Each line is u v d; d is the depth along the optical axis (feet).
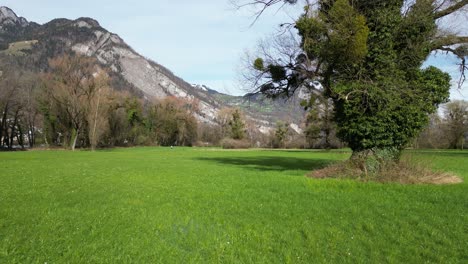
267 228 32.17
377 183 54.34
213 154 192.13
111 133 313.53
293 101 75.92
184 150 267.59
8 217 34.96
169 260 24.86
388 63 60.18
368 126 59.47
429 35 63.67
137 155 173.78
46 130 277.85
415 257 25.91
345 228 32.24
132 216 36.09
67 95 240.32
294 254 26.37
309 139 303.07
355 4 61.67
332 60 61.67
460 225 32.78
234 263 24.67
